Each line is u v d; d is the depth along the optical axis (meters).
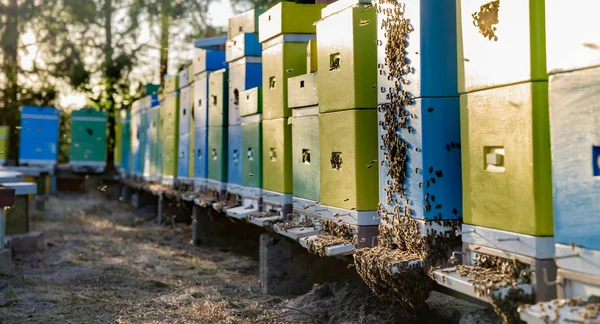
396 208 5.03
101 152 23.25
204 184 11.34
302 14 7.42
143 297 7.65
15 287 8.15
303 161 6.93
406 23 4.82
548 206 3.60
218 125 10.43
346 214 5.75
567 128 3.36
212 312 6.72
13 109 26.50
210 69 11.16
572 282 3.39
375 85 5.34
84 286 8.30
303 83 6.73
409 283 4.57
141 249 11.62
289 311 6.63
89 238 12.95
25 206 11.09
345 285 6.74
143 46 25.72
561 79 3.39
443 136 4.65
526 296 3.56
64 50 25.89
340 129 5.82
